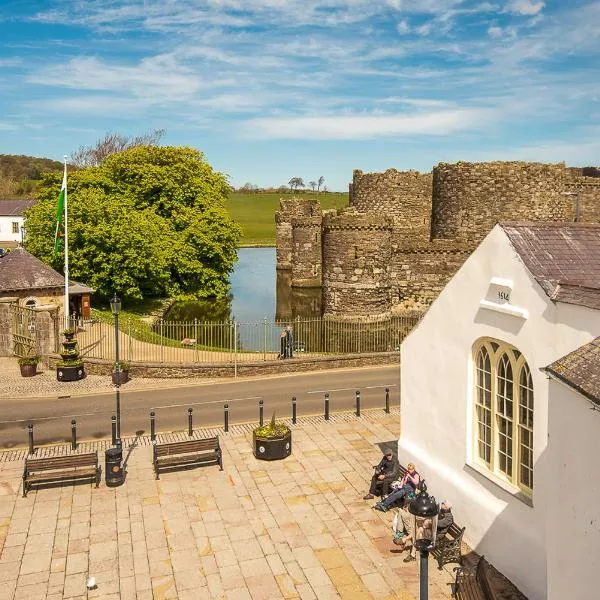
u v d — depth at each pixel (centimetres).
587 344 844
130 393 2381
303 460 1722
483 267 1198
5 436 1917
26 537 1323
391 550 1276
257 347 3447
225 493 1525
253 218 13212
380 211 4722
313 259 5656
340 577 1185
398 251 4038
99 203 4200
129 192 5144
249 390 2430
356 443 1844
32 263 3466
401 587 1153
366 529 1356
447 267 3962
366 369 2781
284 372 2692
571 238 1162
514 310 1102
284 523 1384
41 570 1207
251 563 1232
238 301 5341
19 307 2830
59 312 3284
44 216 4225
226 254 5516
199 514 1423
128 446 1828
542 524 1056
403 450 1528
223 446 1822
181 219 5216
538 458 1059
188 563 1232
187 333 3800
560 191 3888
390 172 4688
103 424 2022
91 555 1259
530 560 1081
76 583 1168
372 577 1184
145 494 1518
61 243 4056
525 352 1083
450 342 1326
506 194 3847
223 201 5819
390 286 4034
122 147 8769
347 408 2189
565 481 812
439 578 1172
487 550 1206
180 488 1551
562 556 827
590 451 753
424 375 1437
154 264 4356
